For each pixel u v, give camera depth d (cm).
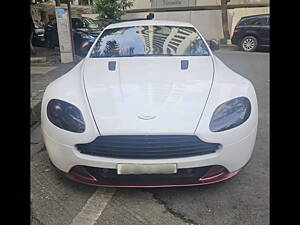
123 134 215
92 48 346
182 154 217
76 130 223
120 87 250
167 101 231
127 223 215
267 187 251
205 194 243
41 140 346
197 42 344
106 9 1076
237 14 1302
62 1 903
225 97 239
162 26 371
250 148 240
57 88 263
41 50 1084
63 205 234
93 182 228
